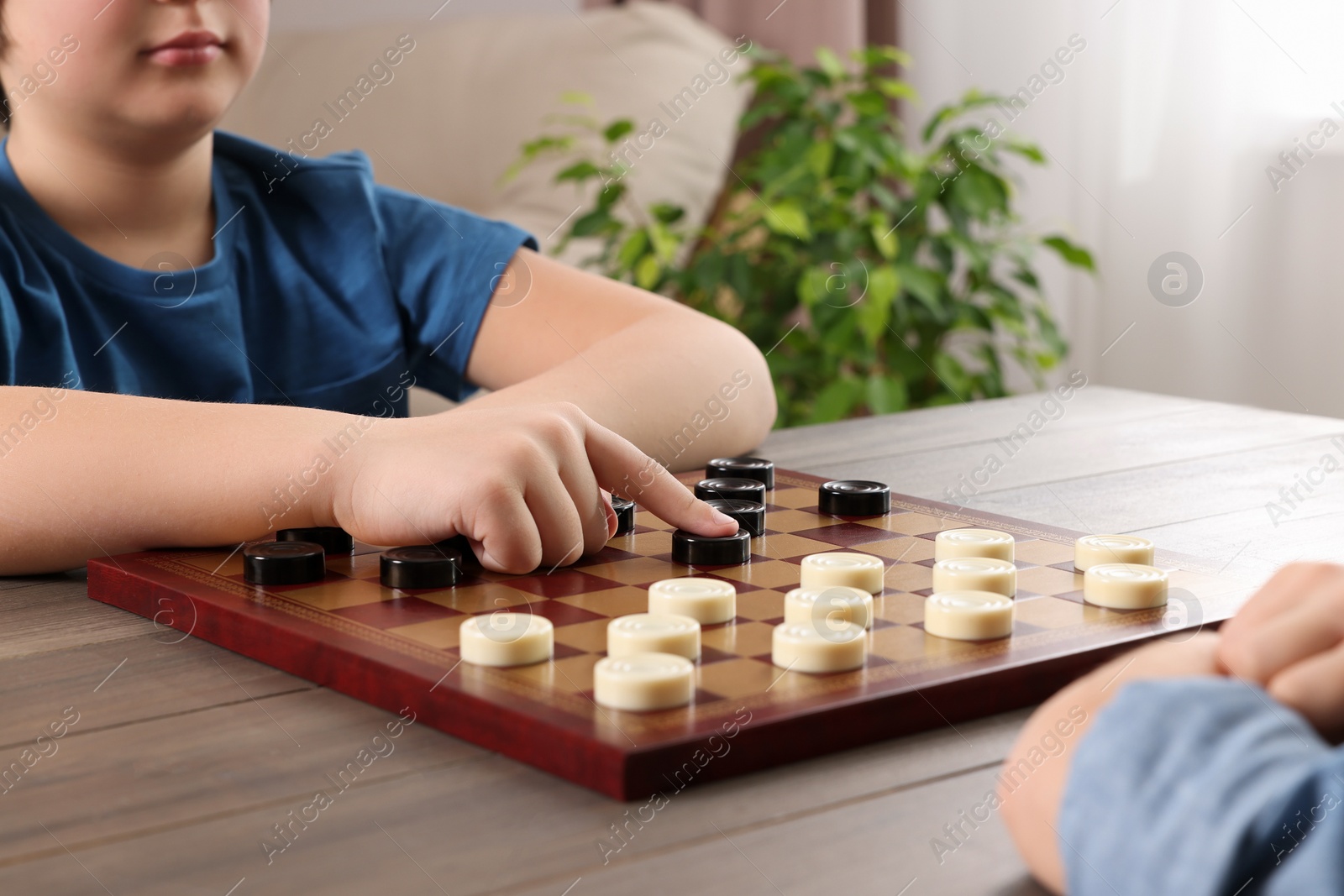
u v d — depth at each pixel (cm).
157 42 94
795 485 89
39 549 70
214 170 114
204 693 51
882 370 224
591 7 304
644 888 34
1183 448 104
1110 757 32
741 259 219
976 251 221
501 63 272
